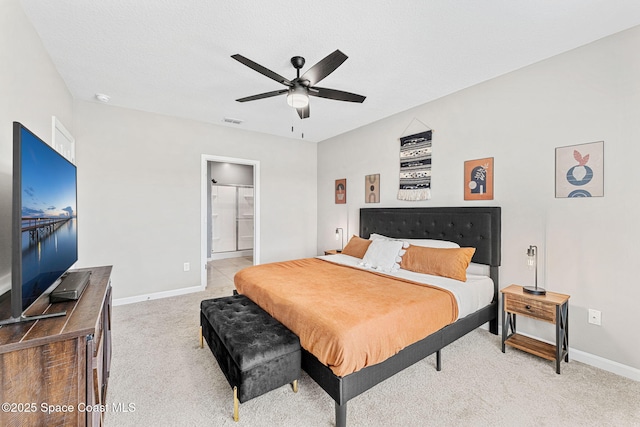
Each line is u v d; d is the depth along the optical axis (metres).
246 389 1.52
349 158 4.53
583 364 2.17
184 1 1.69
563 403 1.72
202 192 4.06
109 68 2.49
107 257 3.38
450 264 2.59
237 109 3.55
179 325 2.87
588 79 2.17
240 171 7.39
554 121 2.35
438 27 1.95
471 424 1.56
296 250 5.11
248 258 7.04
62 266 1.59
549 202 2.38
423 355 1.90
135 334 2.66
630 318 1.99
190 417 1.62
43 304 1.34
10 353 0.96
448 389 1.86
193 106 3.45
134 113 3.53
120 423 1.57
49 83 2.27
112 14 1.80
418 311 1.86
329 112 3.67
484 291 2.51
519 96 2.56
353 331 1.53
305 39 2.08
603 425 1.55
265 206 4.75
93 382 1.13
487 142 2.79
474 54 2.30
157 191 3.70
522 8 1.76
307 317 1.73
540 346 2.29
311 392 1.85
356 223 4.41
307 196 5.23
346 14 1.81
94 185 3.29
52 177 1.43
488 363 2.18
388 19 1.86
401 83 2.83
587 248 2.18
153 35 2.02
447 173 3.14
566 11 1.79
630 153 1.98
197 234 4.02
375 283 2.38
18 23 1.67
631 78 1.97
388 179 3.85
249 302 2.37
